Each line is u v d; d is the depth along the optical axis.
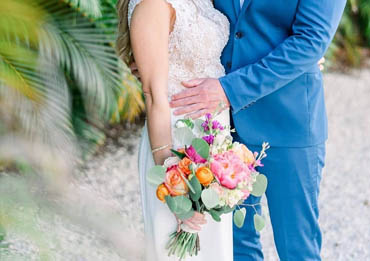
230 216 1.71
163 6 1.53
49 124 2.57
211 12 1.69
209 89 1.62
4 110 2.47
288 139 1.83
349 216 3.37
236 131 1.84
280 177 1.88
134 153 4.17
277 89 1.79
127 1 1.63
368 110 5.75
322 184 3.86
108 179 3.64
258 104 1.82
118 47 1.69
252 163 1.52
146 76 1.55
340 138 4.90
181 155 1.49
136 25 1.53
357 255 2.91
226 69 1.81
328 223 3.26
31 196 1.18
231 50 1.79
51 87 2.71
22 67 2.50
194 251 1.63
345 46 7.51
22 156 1.67
